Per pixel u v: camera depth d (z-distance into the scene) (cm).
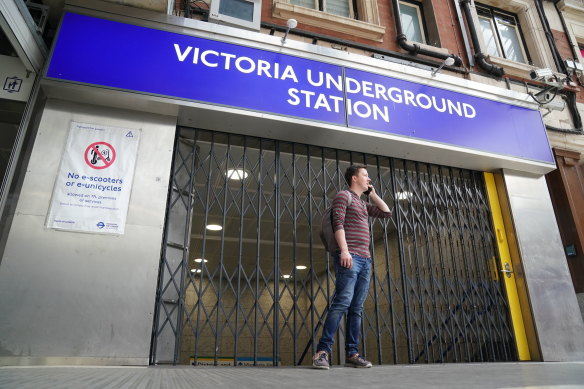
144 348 290
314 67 411
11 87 323
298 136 400
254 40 396
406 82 448
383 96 429
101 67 336
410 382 160
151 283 306
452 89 470
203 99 356
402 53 550
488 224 469
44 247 291
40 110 332
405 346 564
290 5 495
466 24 621
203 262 329
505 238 462
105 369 241
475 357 405
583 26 721
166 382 158
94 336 281
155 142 348
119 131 341
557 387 128
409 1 631
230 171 491
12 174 305
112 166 329
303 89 396
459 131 450
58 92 327
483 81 570
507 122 484
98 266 298
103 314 288
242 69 380
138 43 355
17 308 272
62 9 358
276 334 324
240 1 442
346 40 514
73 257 295
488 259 451
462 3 632
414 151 437
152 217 324
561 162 573
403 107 434
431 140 430
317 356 262
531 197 479
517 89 589
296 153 418
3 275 276
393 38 559
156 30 365
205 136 394
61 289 285
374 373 221
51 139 321
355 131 398
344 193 295
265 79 385
